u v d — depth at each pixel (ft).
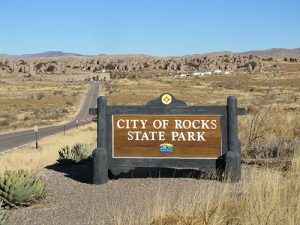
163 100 32.65
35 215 24.57
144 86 630.74
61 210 25.20
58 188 31.37
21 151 99.76
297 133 43.06
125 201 25.79
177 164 32.45
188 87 590.55
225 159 30.83
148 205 23.40
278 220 17.20
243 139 39.42
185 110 32.40
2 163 72.33
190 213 19.30
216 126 32.01
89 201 26.81
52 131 174.40
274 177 22.16
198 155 32.27
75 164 42.29
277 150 34.99
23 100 430.20
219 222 17.58
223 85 579.07
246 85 537.24
